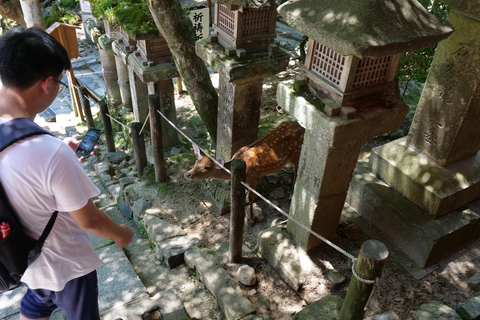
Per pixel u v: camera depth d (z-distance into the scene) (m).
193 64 4.37
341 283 3.03
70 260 1.56
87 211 1.42
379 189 3.48
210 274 3.23
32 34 1.29
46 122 9.04
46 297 1.69
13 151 1.26
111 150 5.78
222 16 3.72
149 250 3.84
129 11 4.55
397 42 1.99
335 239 3.42
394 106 2.62
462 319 2.55
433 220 3.15
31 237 1.40
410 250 3.22
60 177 1.30
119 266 3.49
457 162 3.28
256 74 3.66
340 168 2.87
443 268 3.15
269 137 3.85
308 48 2.65
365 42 1.94
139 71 4.78
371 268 1.85
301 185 3.12
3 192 1.29
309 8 2.28
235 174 2.93
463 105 2.94
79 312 1.73
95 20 6.73
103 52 6.69
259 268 3.35
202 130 6.29
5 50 1.24
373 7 2.05
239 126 4.12
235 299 2.99
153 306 3.04
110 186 4.97
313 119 2.61
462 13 2.75
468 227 3.17
